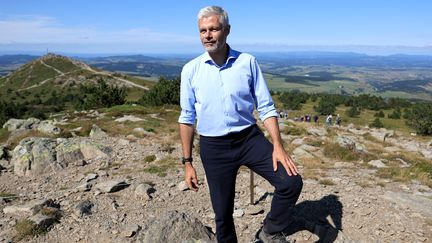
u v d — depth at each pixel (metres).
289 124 29.47
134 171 12.15
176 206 8.62
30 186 11.22
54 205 8.59
